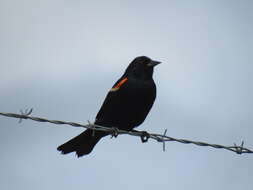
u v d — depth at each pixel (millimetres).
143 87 12961
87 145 12820
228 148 11180
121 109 12984
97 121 13344
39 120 9914
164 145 11297
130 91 12867
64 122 10297
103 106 13188
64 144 12625
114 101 12984
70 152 12766
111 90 13070
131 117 13141
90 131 12578
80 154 12828
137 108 13031
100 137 12828
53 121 10055
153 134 11633
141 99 12977
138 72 13109
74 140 12609
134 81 12961
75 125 10531
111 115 13133
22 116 9695
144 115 13312
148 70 13164
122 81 13023
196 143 11078
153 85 13164
